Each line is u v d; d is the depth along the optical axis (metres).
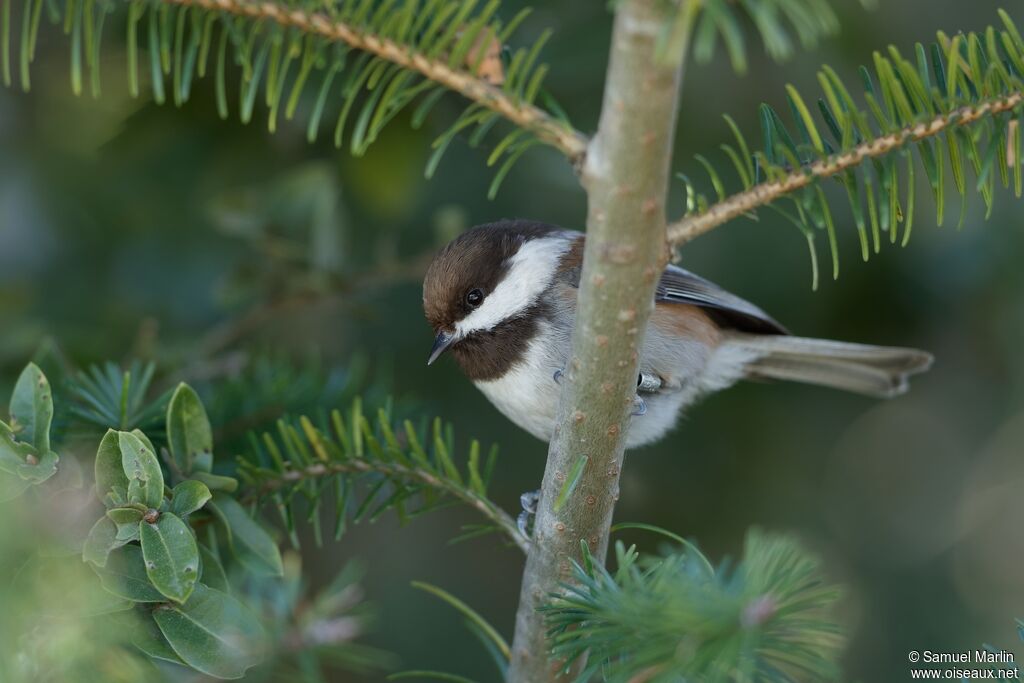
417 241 9.73
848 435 10.62
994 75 3.84
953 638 9.84
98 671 4.04
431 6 3.70
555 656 4.02
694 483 9.90
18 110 9.24
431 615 9.84
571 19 8.15
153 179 9.10
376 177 8.80
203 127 8.96
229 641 4.20
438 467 5.29
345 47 3.84
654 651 3.41
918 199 9.34
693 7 2.92
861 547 10.34
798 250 9.64
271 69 3.93
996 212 9.15
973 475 10.91
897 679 9.65
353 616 6.06
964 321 9.99
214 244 9.15
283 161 9.08
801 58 9.08
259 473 5.09
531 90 3.60
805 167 3.83
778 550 3.63
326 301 8.47
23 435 4.18
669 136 3.40
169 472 4.76
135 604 4.21
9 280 8.59
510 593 10.02
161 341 8.41
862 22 8.98
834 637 3.47
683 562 3.94
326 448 5.11
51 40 9.12
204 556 4.50
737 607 3.38
